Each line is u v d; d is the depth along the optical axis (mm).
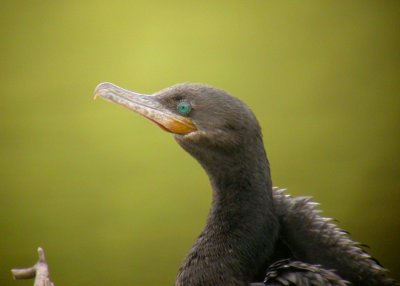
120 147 10375
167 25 10844
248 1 11008
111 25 10820
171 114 5262
